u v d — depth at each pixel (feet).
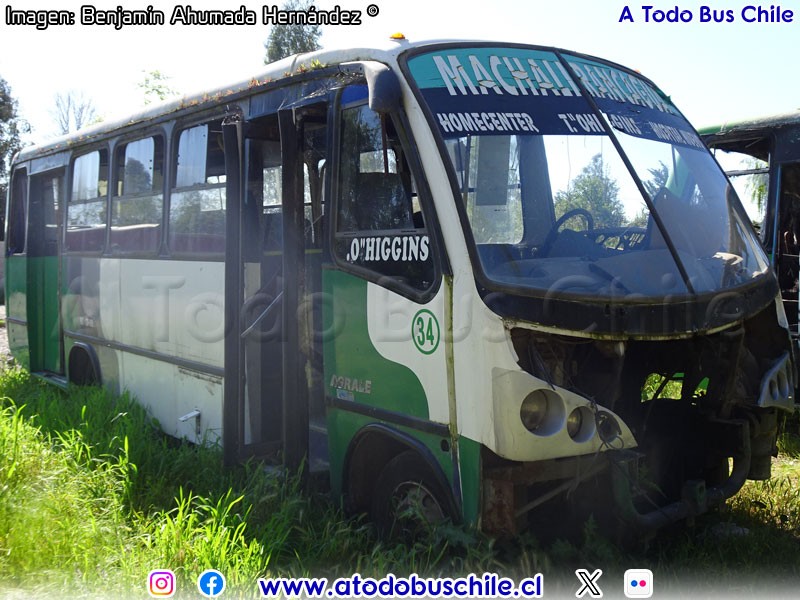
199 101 19.74
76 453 18.02
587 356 12.75
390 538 14.01
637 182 14.21
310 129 17.20
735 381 13.57
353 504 14.85
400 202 13.55
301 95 16.21
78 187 27.14
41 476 16.30
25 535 13.83
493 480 11.86
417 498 13.44
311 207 17.29
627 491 12.09
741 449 13.57
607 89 15.47
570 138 14.20
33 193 30.81
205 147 19.61
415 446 12.98
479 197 12.90
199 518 15.28
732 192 15.98
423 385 12.87
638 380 13.66
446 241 12.50
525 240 13.25
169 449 19.77
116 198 24.36
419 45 14.15
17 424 18.99
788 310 26.58
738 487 13.82
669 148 15.40
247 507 14.98
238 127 17.22
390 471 14.10
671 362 14.06
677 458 14.11
